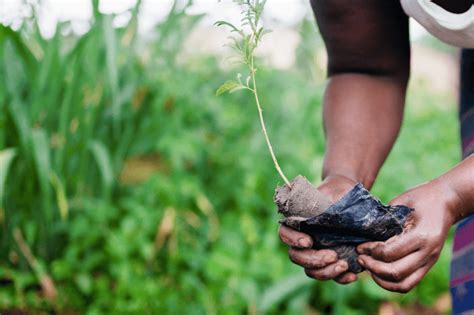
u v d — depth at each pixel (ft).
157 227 9.59
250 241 9.43
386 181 10.63
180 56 11.68
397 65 4.79
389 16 4.65
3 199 9.13
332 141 4.67
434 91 18.78
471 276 4.10
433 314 9.18
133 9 9.75
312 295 9.21
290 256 3.93
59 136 9.26
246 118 11.24
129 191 10.27
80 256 9.59
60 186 8.75
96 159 9.59
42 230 9.37
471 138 4.34
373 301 9.27
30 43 9.81
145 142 10.31
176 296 9.01
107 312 8.80
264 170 10.45
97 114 9.64
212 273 8.98
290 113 11.27
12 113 8.66
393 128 4.74
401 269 3.68
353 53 4.75
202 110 10.92
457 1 4.00
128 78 10.09
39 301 8.88
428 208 3.73
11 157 8.55
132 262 9.25
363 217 3.64
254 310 8.73
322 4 4.71
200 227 9.96
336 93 4.80
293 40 15.14
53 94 9.37
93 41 9.32
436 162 11.50
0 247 9.29
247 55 3.81
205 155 10.84
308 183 3.82
